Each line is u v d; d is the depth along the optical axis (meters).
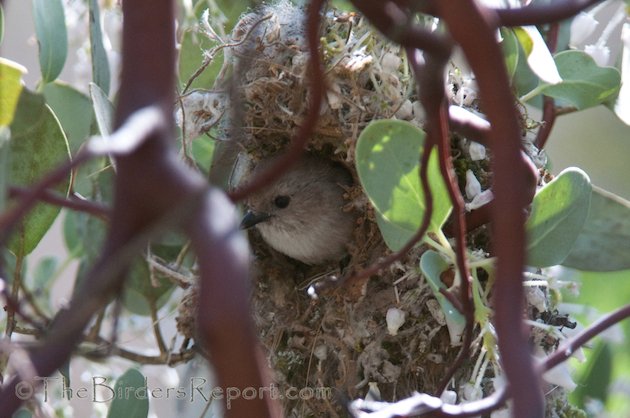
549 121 5.51
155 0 2.29
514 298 2.17
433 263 4.46
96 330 5.15
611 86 4.98
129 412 4.83
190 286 5.44
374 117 5.34
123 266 1.98
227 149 5.41
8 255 5.45
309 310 5.91
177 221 1.97
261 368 1.86
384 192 4.14
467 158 5.37
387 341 5.48
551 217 4.43
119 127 2.22
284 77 5.45
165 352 5.39
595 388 5.90
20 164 4.61
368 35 5.29
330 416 5.53
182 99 5.22
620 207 5.32
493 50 2.11
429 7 2.35
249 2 5.50
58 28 5.36
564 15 2.63
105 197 5.45
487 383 5.02
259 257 6.96
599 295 6.24
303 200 6.77
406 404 3.33
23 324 5.18
